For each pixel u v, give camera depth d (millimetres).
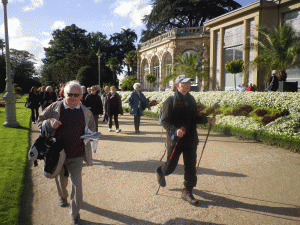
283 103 7793
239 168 4555
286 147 5996
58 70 43531
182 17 36969
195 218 2785
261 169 4484
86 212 2971
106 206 3115
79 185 2715
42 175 4301
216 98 10664
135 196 3393
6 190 3455
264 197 3311
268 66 12125
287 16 15133
